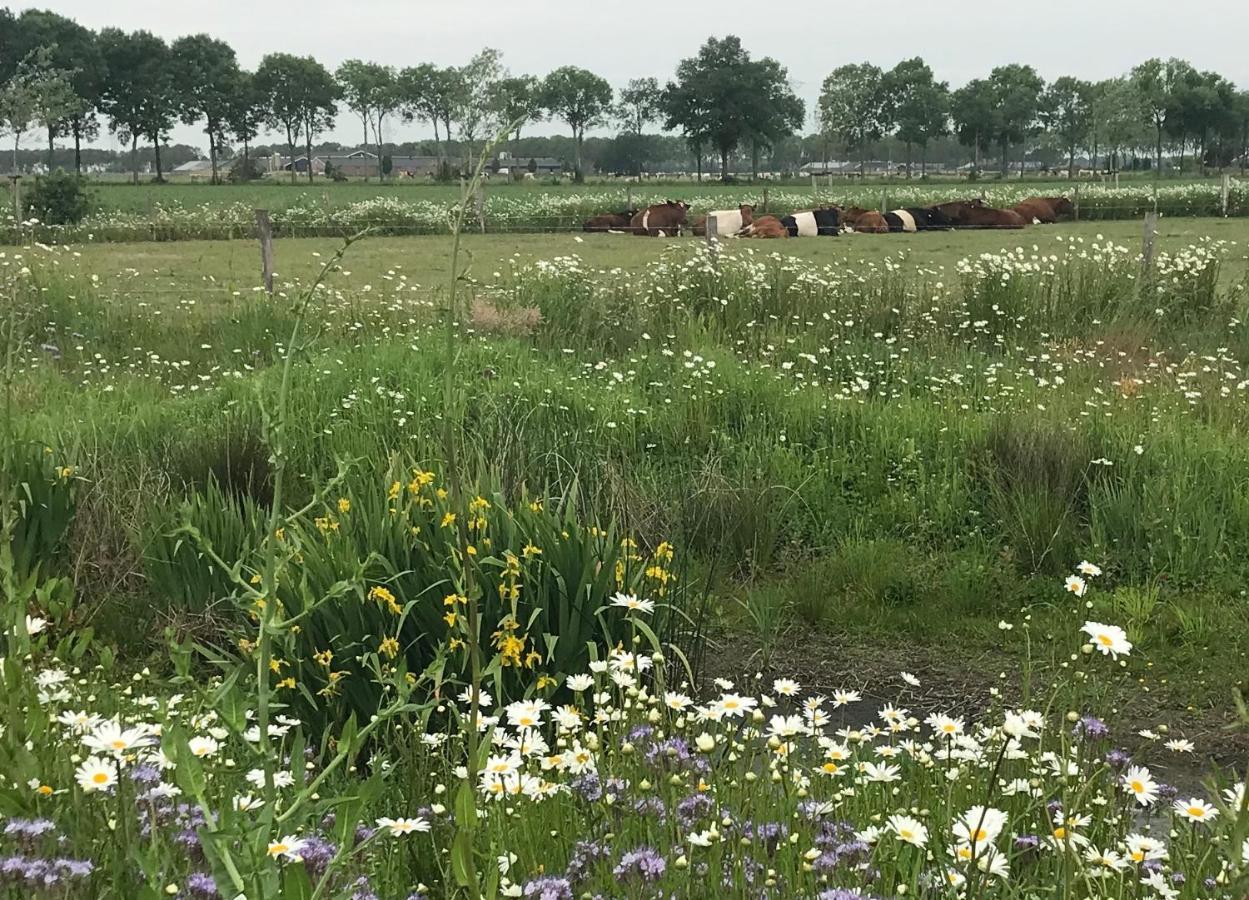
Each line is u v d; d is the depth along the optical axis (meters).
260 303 11.64
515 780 2.70
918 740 4.79
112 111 99.06
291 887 1.79
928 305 11.78
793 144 127.75
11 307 3.33
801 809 2.72
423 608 4.34
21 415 7.36
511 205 35.59
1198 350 10.68
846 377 9.84
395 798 3.03
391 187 62.41
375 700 4.18
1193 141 109.69
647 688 4.07
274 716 4.01
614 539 4.75
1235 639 5.83
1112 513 6.93
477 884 1.73
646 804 2.56
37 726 2.38
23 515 5.57
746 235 27.64
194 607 5.61
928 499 7.35
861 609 6.31
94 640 5.16
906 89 100.62
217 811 2.44
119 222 26.09
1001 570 6.68
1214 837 2.42
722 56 97.56
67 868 2.00
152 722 3.46
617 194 44.31
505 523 4.68
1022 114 104.56
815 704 3.56
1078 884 2.41
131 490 6.50
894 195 44.28
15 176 20.41
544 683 4.11
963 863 2.39
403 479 5.32
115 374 9.78
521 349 9.95
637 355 10.20
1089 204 34.00
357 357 9.22
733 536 6.91
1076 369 9.95
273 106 109.19
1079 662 3.39
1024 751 3.16
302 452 7.11
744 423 8.38
